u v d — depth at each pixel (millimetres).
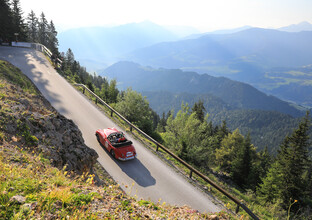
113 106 33188
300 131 29500
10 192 4027
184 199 11859
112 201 5699
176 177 14062
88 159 10289
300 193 28672
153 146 18531
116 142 14492
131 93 30625
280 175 30000
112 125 20125
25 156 6605
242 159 40656
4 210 3473
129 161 14664
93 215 4359
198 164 23016
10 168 5125
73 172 8594
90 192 5723
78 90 28609
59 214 4000
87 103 24438
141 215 5582
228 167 57281
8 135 7375
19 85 19734
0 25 54094
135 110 30406
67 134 10445
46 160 7461
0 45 51094
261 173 43375
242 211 12039
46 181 5496
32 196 4168
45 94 23516
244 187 38125
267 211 13875
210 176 17703
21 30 62594
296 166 29422
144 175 13391
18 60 35750
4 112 8250
